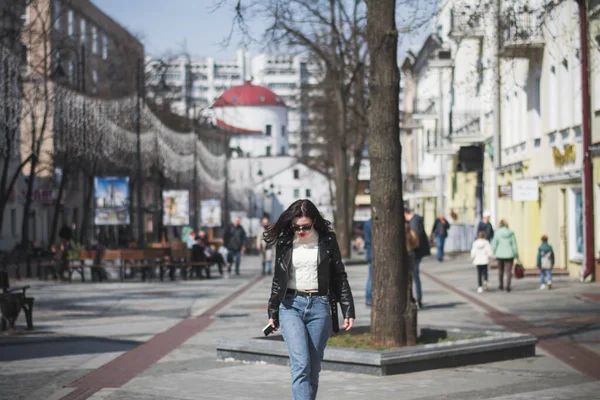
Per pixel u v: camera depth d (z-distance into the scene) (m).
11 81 34.09
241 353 13.16
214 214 64.69
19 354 13.96
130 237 53.34
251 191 109.56
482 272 26.75
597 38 27.89
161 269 35.34
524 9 19.55
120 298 25.84
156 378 11.66
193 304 23.66
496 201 45.47
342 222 50.78
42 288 30.64
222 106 73.50
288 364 12.69
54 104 42.47
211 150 114.50
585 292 25.38
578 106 30.92
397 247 13.13
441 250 48.84
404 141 88.81
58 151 47.78
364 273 39.59
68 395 10.36
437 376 11.71
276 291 8.33
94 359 13.39
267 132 177.62
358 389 10.74
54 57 45.53
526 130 39.16
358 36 45.72
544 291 26.23
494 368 12.40
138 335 16.53
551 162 34.69
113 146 47.94
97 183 37.62
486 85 40.72
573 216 32.16
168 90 43.59
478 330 14.16
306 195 151.38
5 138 37.81
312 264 8.27
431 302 23.61
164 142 58.44
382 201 13.12
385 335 13.06
